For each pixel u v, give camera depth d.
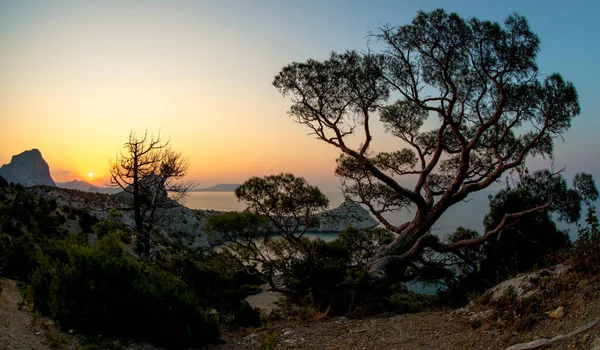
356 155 16.59
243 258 16.62
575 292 6.98
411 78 15.99
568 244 9.80
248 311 13.55
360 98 16.22
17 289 9.62
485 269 14.41
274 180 16.20
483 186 16.81
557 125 16.28
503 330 6.88
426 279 18.19
